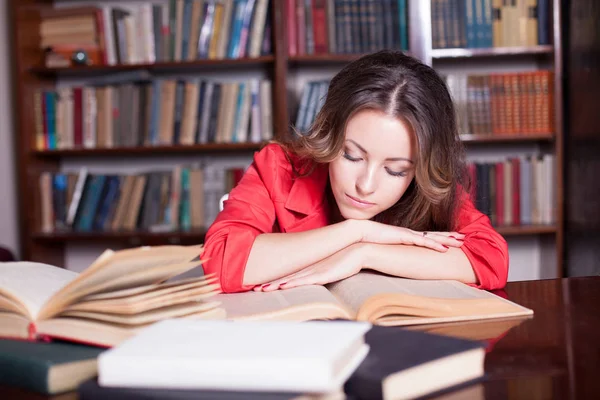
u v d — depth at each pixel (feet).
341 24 9.97
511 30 9.99
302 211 4.60
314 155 3.94
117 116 10.30
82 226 10.46
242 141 10.18
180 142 10.21
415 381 1.93
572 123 10.09
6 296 2.45
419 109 3.65
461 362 2.05
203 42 10.10
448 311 2.93
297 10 9.96
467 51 9.96
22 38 10.15
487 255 3.83
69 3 11.18
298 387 1.74
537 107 10.03
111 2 11.14
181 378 1.79
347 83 3.88
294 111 10.62
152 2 11.15
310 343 1.89
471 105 10.01
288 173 4.68
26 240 10.31
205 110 10.18
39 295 2.52
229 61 9.95
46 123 10.44
